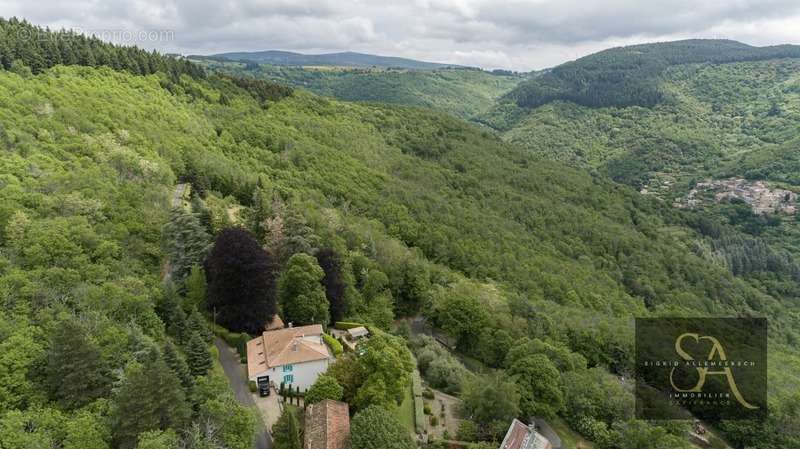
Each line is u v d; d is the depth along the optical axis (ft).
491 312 270.87
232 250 207.21
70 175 237.66
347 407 160.86
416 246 376.68
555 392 192.24
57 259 175.83
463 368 227.40
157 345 150.10
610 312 362.12
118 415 117.60
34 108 290.56
